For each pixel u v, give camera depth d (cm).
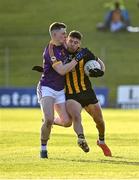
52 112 3170
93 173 2633
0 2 14412
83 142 3147
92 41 11850
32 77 10731
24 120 6425
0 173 2631
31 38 12294
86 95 3262
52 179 2444
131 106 9256
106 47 11544
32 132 4869
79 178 2472
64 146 3803
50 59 3173
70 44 3225
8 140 4191
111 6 13562
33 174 2603
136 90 9250
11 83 10519
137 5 13800
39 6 14075
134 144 3953
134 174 2605
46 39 12206
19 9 14012
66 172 2666
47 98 3181
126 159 3147
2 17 13575
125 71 10669
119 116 7119
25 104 9319
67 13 13562
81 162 3002
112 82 10312
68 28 12688
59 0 14350
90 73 3219
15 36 12438
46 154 3189
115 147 3756
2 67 11088
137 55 11256
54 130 5091
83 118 6794
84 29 12581
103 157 3234
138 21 13000
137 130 5131
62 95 3244
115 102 9362
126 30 12362
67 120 3250
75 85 3253
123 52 11350
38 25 13038
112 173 2633
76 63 3150
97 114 3294
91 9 13662
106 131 5003
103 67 3306
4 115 7288
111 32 12338
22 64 11169
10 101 9356
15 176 2538
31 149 3628
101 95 9250
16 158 3161
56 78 3203
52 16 13475
